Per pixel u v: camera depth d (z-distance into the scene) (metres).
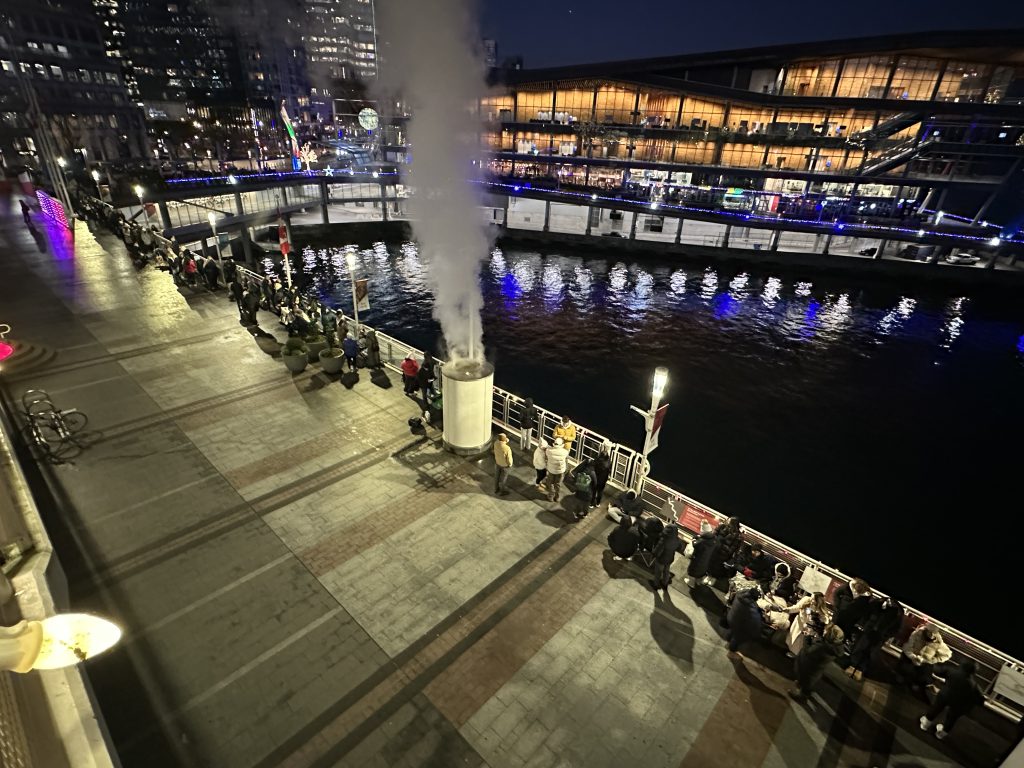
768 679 8.80
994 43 55.38
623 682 8.62
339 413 15.84
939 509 25.53
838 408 34.88
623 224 80.69
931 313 52.44
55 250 31.59
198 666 8.52
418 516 11.94
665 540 9.92
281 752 7.38
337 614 9.51
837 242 71.19
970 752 7.89
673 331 46.75
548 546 11.30
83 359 18.44
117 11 156.25
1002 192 60.38
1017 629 19.19
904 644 9.35
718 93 66.94
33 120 39.38
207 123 151.88
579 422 32.41
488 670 8.66
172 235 53.72
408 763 7.33
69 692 6.60
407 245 74.19
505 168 79.69
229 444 14.19
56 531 11.09
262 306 23.27
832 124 65.56
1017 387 38.16
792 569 10.27
